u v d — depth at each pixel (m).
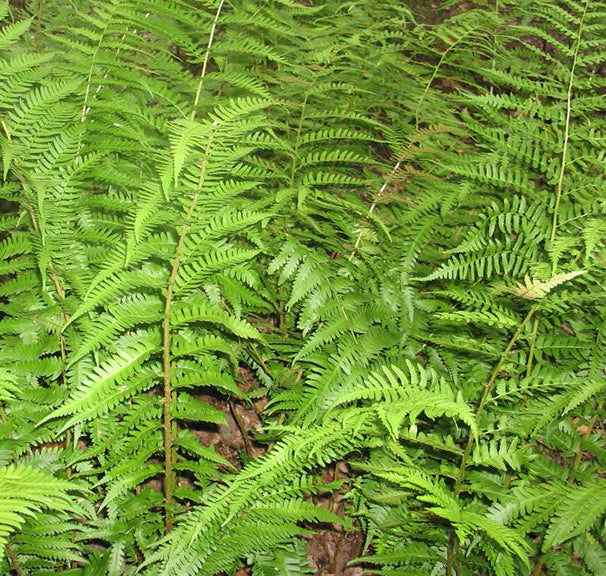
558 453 2.80
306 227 2.87
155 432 2.26
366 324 2.44
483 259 2.31
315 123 3.22
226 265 2.08
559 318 2.43
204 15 2.56
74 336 2.14
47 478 1.54
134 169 2.68
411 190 2.97
